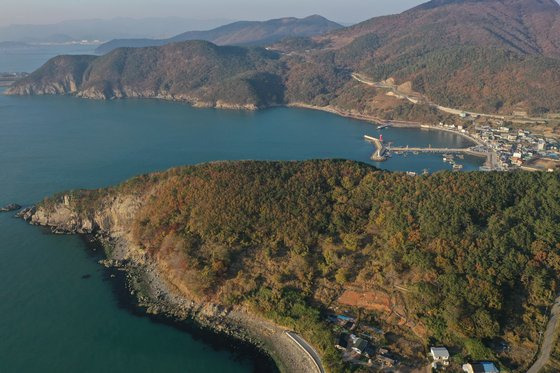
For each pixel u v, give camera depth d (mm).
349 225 138375
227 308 124562
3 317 124250
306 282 124000
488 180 140125
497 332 102875
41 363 108312
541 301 108125
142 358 110000
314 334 110500
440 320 107938
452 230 121188
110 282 141250
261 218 141875
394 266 120250
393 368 99875
